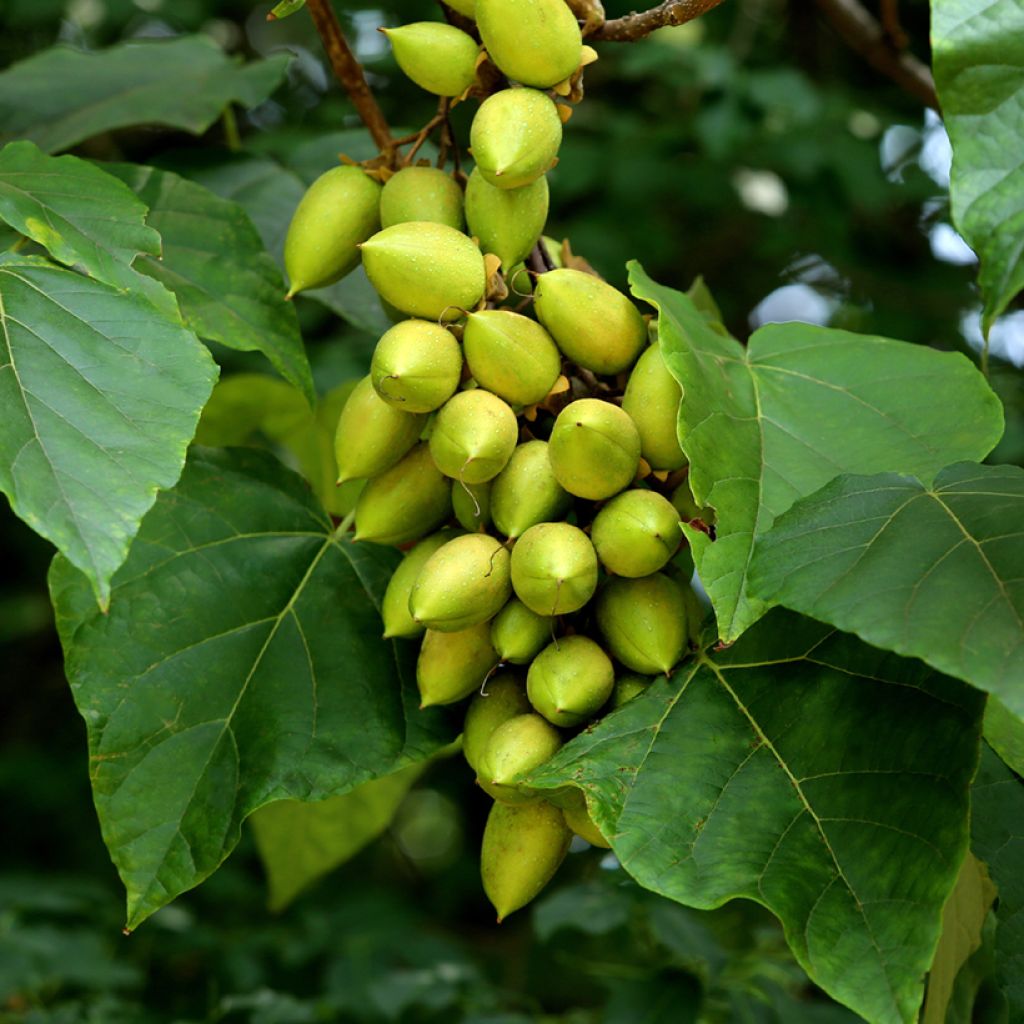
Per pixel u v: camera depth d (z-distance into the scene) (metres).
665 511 0.96
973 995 1.09
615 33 1.01
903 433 0.99
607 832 0.93
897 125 2.09
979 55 0.92
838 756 0.94
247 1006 1.36
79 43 2.25
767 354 1.02
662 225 2.15
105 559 0.91
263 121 2.24
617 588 0.97
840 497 0.96
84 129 1.19
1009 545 0.92
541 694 0.96
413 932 1.83
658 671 0.97
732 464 0.97
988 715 1.00
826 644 0.96
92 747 0.99
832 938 0.91
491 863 0.98
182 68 1.24
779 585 0.93
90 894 1.62
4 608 2.26
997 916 1.00
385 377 0.97
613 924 1.26
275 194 1.20
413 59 1.00
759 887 0.92
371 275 0.99
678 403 0.98
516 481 0.97
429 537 1.01
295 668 1.02
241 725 1.00
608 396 1.00
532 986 1.85
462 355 0.99
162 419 0.94
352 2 2.12
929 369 1.01
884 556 0.93
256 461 1.06
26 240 1.03
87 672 0.99
